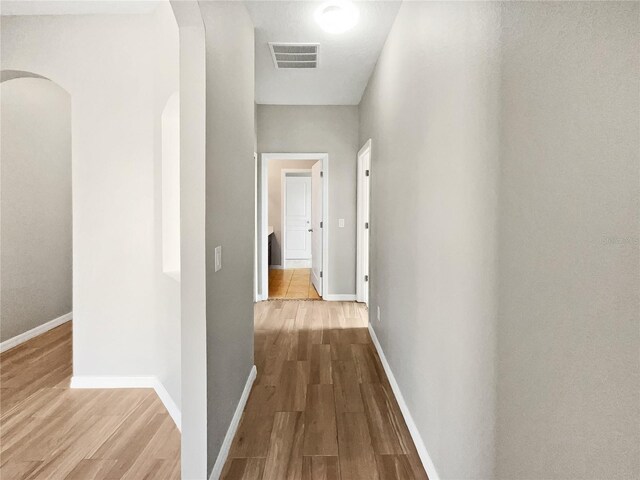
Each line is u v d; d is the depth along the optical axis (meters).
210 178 1.69
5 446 1.98
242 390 2.38
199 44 1.60
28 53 2.58
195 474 1.63
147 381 2.67
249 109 2.61
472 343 1.29
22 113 3.57
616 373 0.68
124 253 2.64
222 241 1.91
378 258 3.29
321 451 1.94
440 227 1.62
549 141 0.86
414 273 2.05
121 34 2.57
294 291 5.81
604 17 0.69
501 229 1.09
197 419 1.63
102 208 2.62
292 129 5.01
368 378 2.78
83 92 2.59
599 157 0.71
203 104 1.61
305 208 8.88
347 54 3.24
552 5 0.85
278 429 2.13
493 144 1.14
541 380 0.90
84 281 2.65
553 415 0.86
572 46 0.78
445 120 1.56
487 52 1.17
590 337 0.74
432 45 1.73
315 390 2.59
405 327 2.26
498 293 1.11
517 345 1.01
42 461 1.86
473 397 1.28
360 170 4.91
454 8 1.45
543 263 0.89
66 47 2.58
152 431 2.12
